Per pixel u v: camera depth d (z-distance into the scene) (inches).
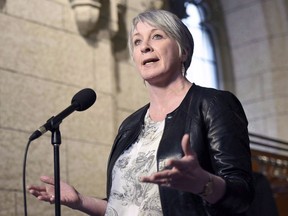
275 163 384.5
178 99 155.6
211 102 149.6
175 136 148.3
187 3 502.6
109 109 309.7
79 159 292.4
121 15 334.3
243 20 514.0
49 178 159.6
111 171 157.6
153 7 347.9
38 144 278.5
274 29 506.9
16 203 267.4
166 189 144.1
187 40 158.9
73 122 295.4
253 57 507.8
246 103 505.0
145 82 162.7
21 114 278.4
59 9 303.6
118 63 328.5
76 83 300.5
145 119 158.4
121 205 150.6
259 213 302.0
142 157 151.0
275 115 495.2
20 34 287.4
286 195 384.8
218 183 133.6
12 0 288.5
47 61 293.0
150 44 155.9
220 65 510.9
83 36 309.9
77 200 161.8
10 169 269.1
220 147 143.7
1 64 278.5
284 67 501.4
